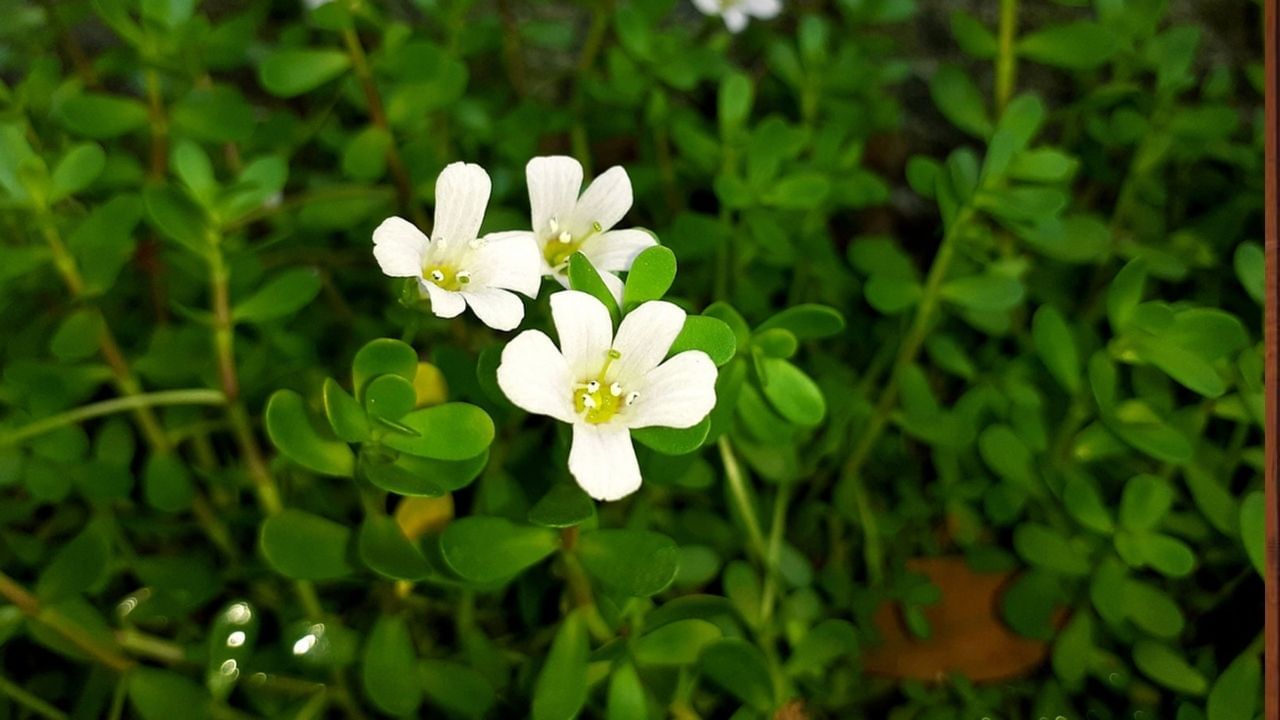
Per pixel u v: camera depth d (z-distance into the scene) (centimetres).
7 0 14
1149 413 10
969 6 16
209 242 9
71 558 9
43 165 9
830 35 16
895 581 11
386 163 13
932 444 12
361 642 10
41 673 11
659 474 9
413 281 8
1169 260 13
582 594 9
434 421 8
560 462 11
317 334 13
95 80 14
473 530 8
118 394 13
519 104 16
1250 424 12
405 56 11
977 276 11
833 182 13
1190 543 12
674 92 17
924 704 11
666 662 9
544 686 9
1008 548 12
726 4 14
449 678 9
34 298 12
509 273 8
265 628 11
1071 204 15
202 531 12
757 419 10
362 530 8
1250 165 14
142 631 11
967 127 12
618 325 8
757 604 10
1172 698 11
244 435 10
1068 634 10
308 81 11
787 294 15
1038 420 11
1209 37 16
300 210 13
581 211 9
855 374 13
